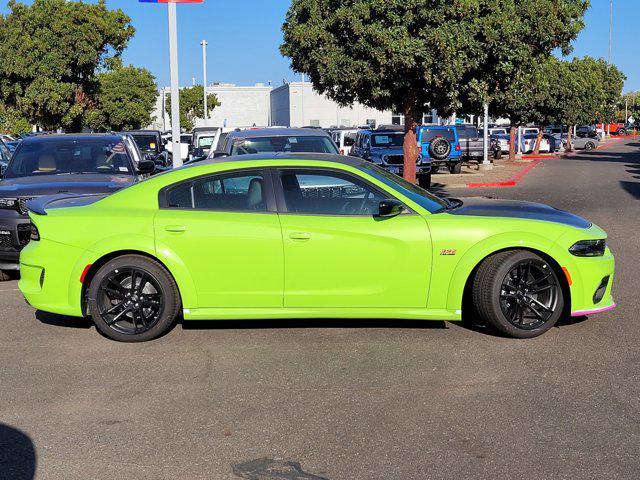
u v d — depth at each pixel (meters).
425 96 16.02
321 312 6.24
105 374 5.60
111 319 6.35
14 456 4.24
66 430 4.59
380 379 5.38
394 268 6.16
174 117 12.92
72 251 6.29
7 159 19.94
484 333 6.46
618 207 16.59
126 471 4.04
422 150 27.62
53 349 6.24
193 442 4.39
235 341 6.36
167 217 6.24
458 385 5.23
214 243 6.16
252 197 6.32
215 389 5.24
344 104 16.81
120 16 33.03
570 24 15.38
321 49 15.41
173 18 12.64
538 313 6.24
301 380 5.39
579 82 46.53
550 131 63.78
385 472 3.97
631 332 6.47
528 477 3.89
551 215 6.50
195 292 6.23
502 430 4.47
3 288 8.84
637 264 9.72
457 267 6.14
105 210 6.37
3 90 32.81
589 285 6.25
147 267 6.25
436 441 4.34
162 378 5.49
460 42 14.05
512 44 14.53
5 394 5.21
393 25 14.42
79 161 10.48
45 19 31.56
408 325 6.75
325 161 6.41
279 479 3.91
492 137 43.22
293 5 16.00
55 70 31.84
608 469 3.96
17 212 8.73
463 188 23.69
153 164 10.47
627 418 4.62
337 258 6.16
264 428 4.57
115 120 44.00
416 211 6.25
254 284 6.21
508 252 6.16
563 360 5.73
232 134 12.27
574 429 4.47
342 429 4.53
